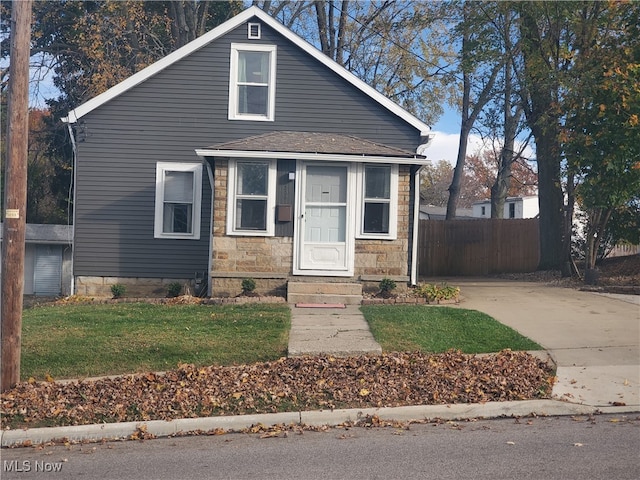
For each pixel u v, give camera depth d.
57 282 19.05
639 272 18.20
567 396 8.58
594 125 16.20
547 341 11.09
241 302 14.21
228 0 28.06
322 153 14.58
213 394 8.73
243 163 14.87
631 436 7.20
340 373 9.37
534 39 18.78
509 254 24.06
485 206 49.19
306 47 16.95
